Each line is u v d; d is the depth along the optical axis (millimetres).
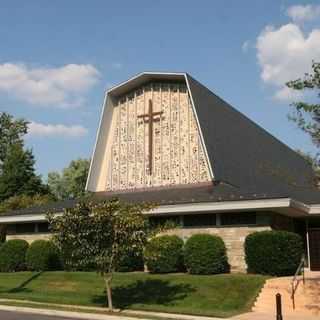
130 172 36406
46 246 33688
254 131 44781
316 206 30453
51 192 66812
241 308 22188
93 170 37062
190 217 30422
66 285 28297
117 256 21750
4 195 57406
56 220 22078
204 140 33344
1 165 69188
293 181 34344
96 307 22828
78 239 21578
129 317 20109
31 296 26016
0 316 20172
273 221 29047
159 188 34688
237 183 33469
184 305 22812
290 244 26750
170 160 34906
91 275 29656
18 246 35188
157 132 35812
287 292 23359
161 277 27359
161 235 30609
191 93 34656
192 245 28094
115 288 26422
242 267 28484
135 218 21609
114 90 37438
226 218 29453
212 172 32156
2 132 70500
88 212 21781
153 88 36594
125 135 37250
